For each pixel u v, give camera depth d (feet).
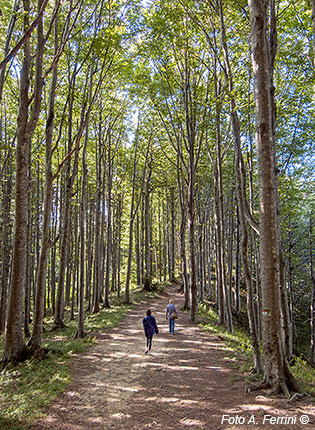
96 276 65.77
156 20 43.55
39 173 63.57
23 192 29.04
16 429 15.15
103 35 35.99
